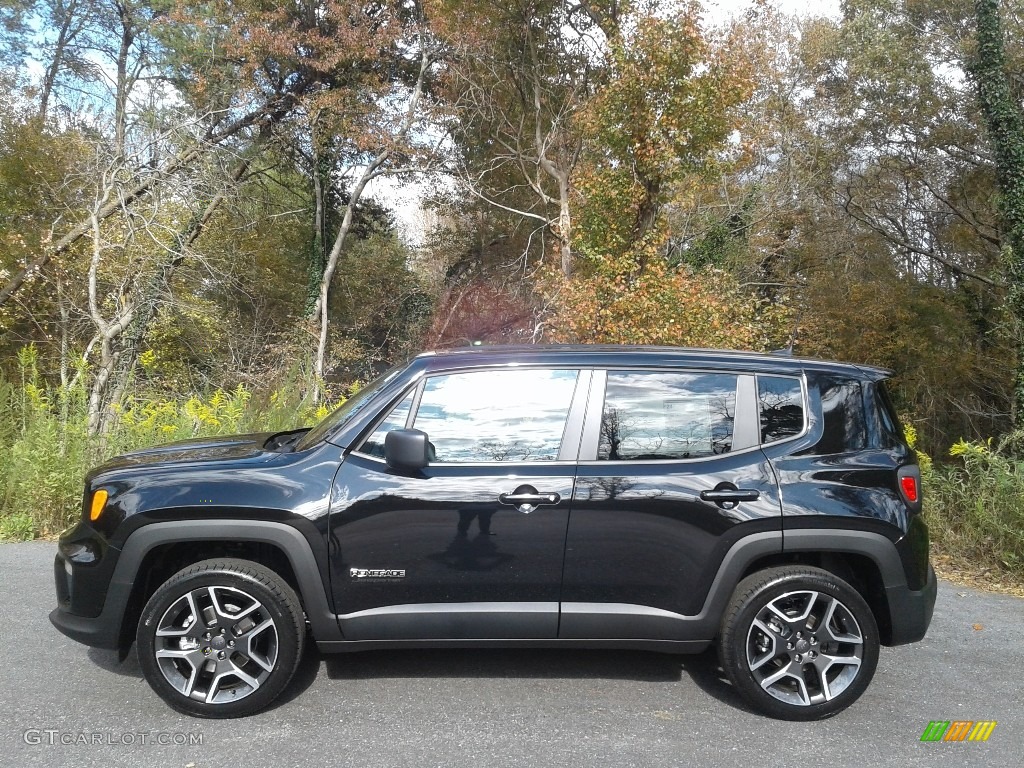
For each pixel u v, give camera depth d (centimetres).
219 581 360
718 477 371
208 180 1527
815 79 2286
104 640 365
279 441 462
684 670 429
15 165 1775
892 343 2148
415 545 365
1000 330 1622
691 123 1400
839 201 2323
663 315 1255
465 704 382
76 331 1591
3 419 852
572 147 2108
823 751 342
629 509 367
